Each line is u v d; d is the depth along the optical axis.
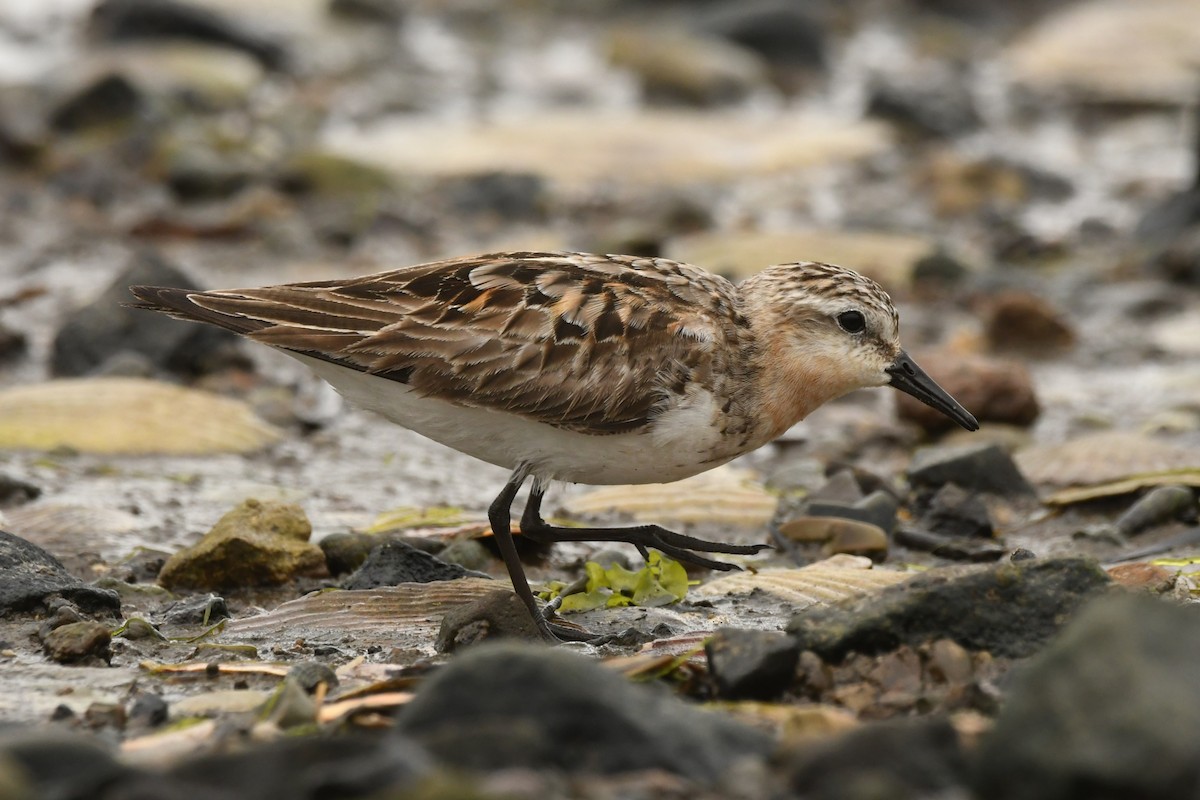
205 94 29.77
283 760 6.57
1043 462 14.54
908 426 16.14
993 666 8.50
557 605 10.58
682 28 36.41
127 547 12.02
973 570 8.80
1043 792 6.43
